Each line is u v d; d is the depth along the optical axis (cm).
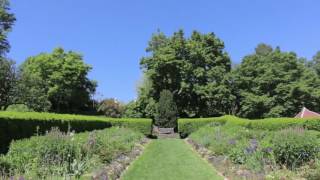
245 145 1541
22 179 945
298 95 4753
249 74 4884
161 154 2158
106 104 5966
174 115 4069
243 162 1459
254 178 1172
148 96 4591
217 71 4450
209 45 4650
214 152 1889
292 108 4725
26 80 4244
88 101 6359
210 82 4481
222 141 1936
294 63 4875
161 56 4384
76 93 6069
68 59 5997
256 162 1326
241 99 4872
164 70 4431
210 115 4559
